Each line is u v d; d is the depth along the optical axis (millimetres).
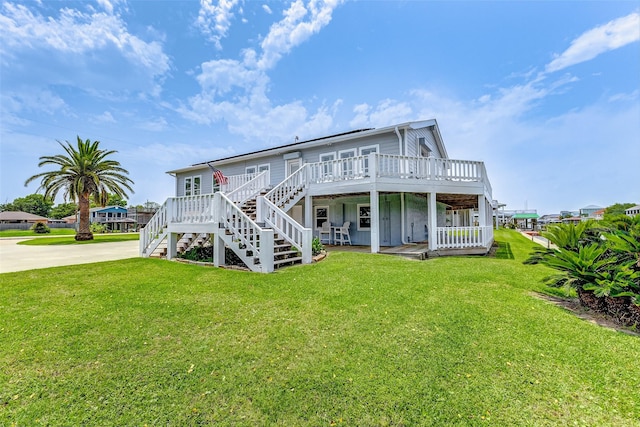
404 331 3416
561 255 4371
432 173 10367
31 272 6914
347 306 4277
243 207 10406
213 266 7621
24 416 2080
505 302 4461
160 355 2924
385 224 12828
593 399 2223
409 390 2326
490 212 15844
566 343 3107
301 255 8242
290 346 3084
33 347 3084
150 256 9805
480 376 2510
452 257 9422
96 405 2201
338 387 2375
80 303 4516
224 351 2992
